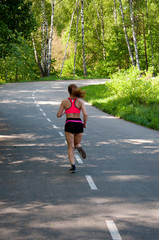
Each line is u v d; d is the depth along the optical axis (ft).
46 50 304.09
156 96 105.50
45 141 49.93
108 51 311.06
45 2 276.82
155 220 20.31
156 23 276.21
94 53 345.51
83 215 21.08
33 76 327.88
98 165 35.37
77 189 26.78
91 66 355.56
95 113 90.38
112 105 97.60
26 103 110.93
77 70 368.89
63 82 230.07
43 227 19.29
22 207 22.59
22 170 33.22
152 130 63.16
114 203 23.38
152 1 256.11
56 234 18.35
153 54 286.87
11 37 91.91
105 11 325.62
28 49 290.97
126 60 315.99
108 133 58.39
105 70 317.42
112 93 123.24
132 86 108.06
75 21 322.14
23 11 88.48
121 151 42.98
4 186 27.71
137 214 21.27
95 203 23.38
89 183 28.53
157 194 25.52
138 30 310.86
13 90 164.14
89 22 320.50
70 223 19.83
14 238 17.90
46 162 36.78
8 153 41.52
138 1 231.71
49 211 21.81
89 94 137.69
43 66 309.42
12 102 113.80
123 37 295.89
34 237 18.01
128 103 100.58
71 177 30.55
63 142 49.24
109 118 81.00
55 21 291.17
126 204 23.17
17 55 279.28
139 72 110.63
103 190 26.50
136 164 35.91
